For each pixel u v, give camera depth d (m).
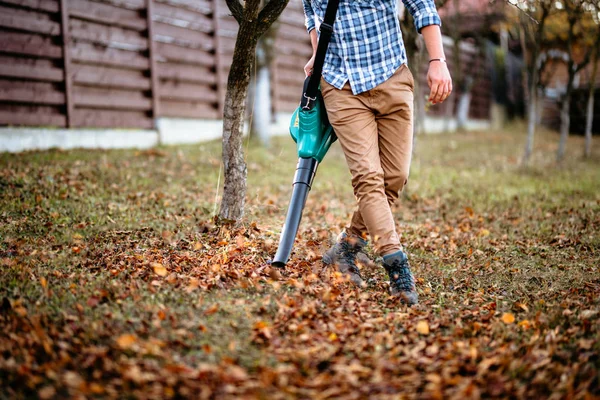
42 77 7.53
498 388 2.18
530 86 9.09
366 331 2.71
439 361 2.42
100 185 5.85
